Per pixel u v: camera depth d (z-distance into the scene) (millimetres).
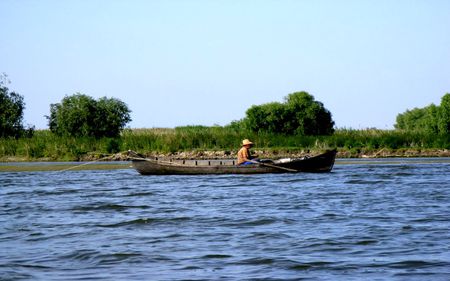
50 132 127938
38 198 53438
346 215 41312
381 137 123938
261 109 134250
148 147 115625
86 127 122250
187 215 42281
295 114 133250
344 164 94875
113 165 95812
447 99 137500
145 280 25688
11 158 108375
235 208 45406
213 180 68875
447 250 30156
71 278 26125
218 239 33875
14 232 36875
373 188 58000
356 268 27047
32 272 27188
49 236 35531
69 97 124875
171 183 66125
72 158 107875
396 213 41906
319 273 26359
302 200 49469
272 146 120625
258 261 28641
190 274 26516
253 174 75125
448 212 42094
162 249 31516
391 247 31062
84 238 34812
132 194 55750
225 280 25484
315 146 120938
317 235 34375
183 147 117938
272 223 38594
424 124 145125
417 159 106375
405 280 25109
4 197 54312
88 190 59656
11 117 123188
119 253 30625
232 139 120562
